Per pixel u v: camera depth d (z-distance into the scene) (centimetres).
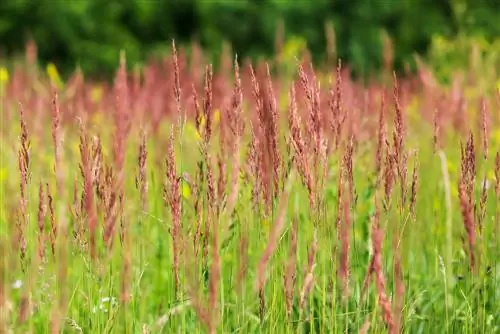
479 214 471
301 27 2652
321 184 457
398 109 451
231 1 2642
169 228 446
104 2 2658
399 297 371
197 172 459
